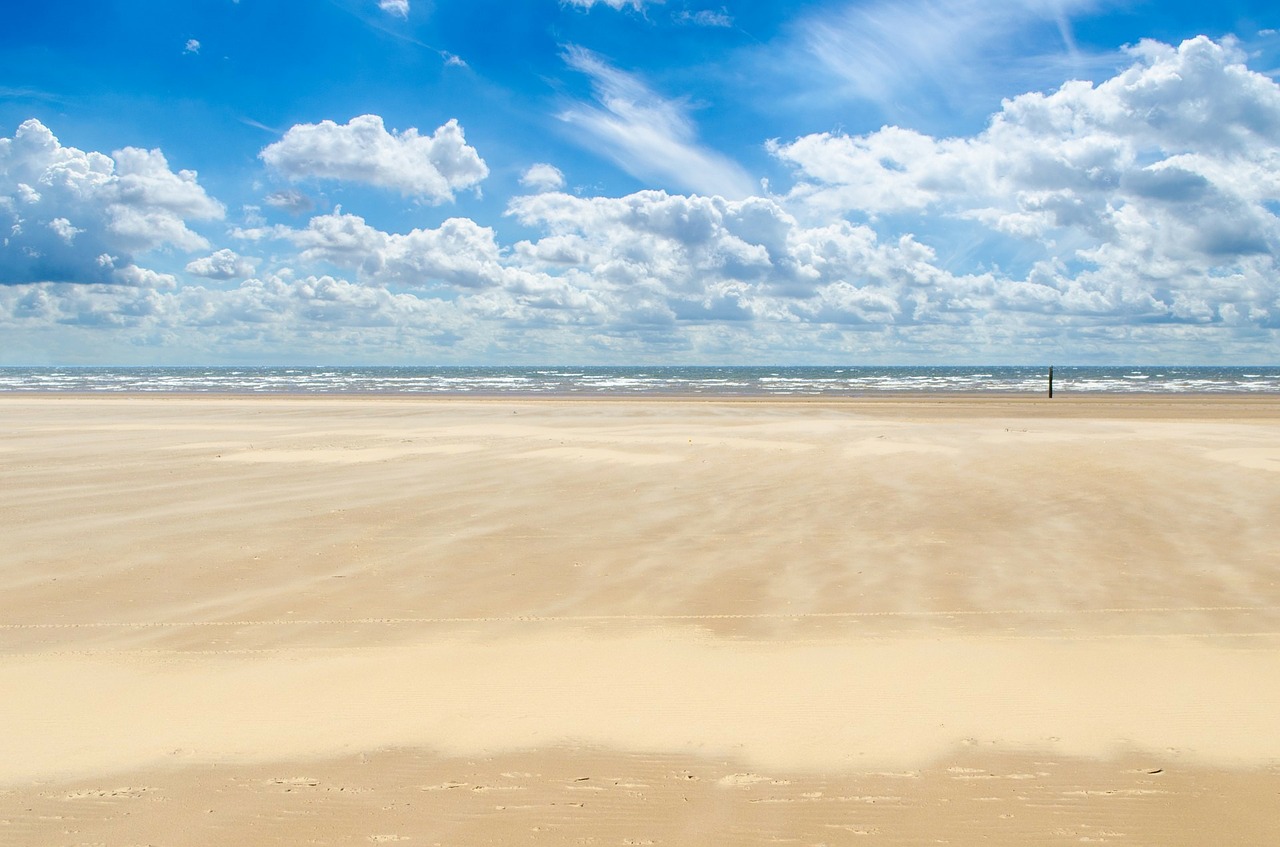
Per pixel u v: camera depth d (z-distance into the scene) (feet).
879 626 26.50
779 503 46.37
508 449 69.72
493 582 31.60
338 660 23.67
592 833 15.07
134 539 38.24
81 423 99.09
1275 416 104.58
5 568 33.35
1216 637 25.26
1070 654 23.75
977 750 18.10
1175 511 43.34
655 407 129.18
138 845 14.75
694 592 30.25
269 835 15.05
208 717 19.89
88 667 23.15
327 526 40.98
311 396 176.35
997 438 75.87
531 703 20.65
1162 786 16.58
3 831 15.12
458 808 15.93
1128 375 409.08
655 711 20.13
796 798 16.24
